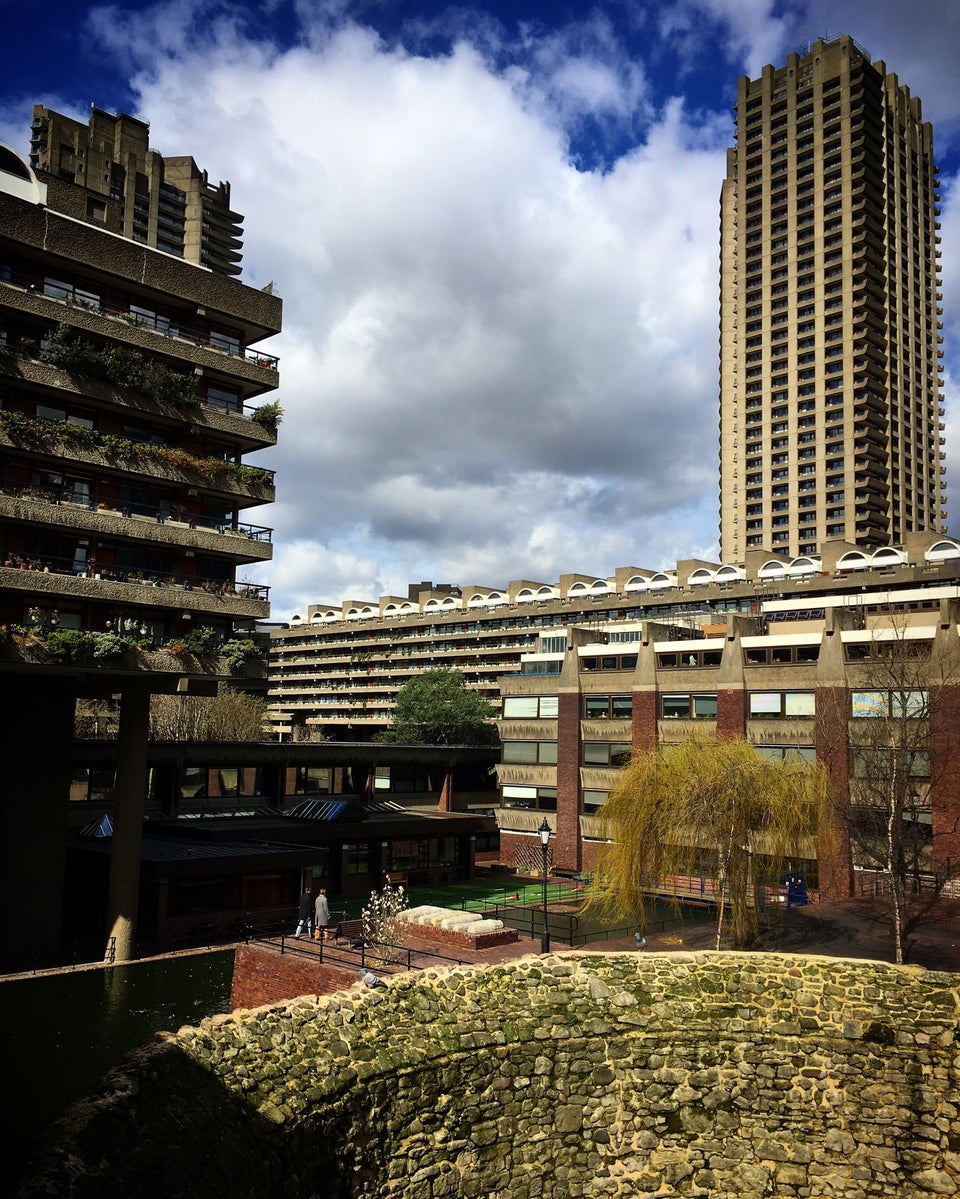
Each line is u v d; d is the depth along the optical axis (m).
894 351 147.62
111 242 38.53
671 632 63.34
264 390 44.56
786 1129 20.80
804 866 43.19
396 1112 18.61
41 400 36.97
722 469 156.38
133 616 39.47
